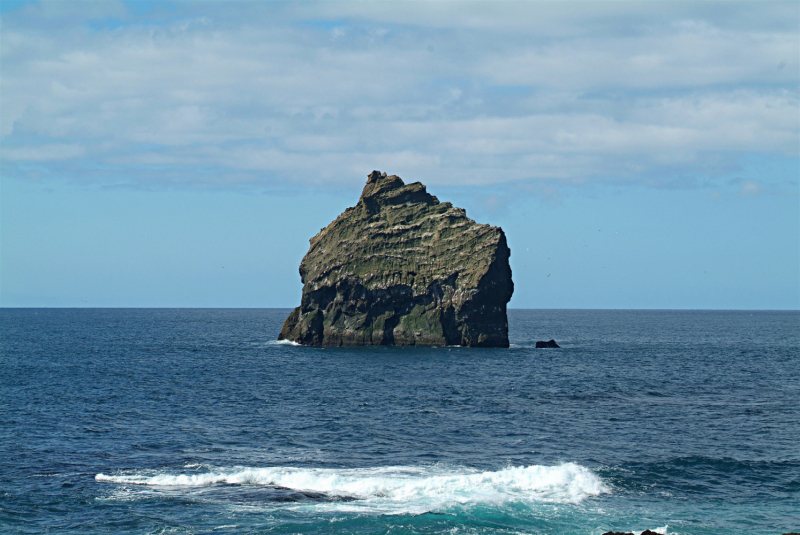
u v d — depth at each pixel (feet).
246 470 164.55
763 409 261.65
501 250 517.55
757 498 152.87
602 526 135.74
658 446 198.70
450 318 518.37
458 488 154.30
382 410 257.75
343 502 145.69
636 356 498.69
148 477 161.58
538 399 285.84
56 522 135.13
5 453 183.42
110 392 297.33
